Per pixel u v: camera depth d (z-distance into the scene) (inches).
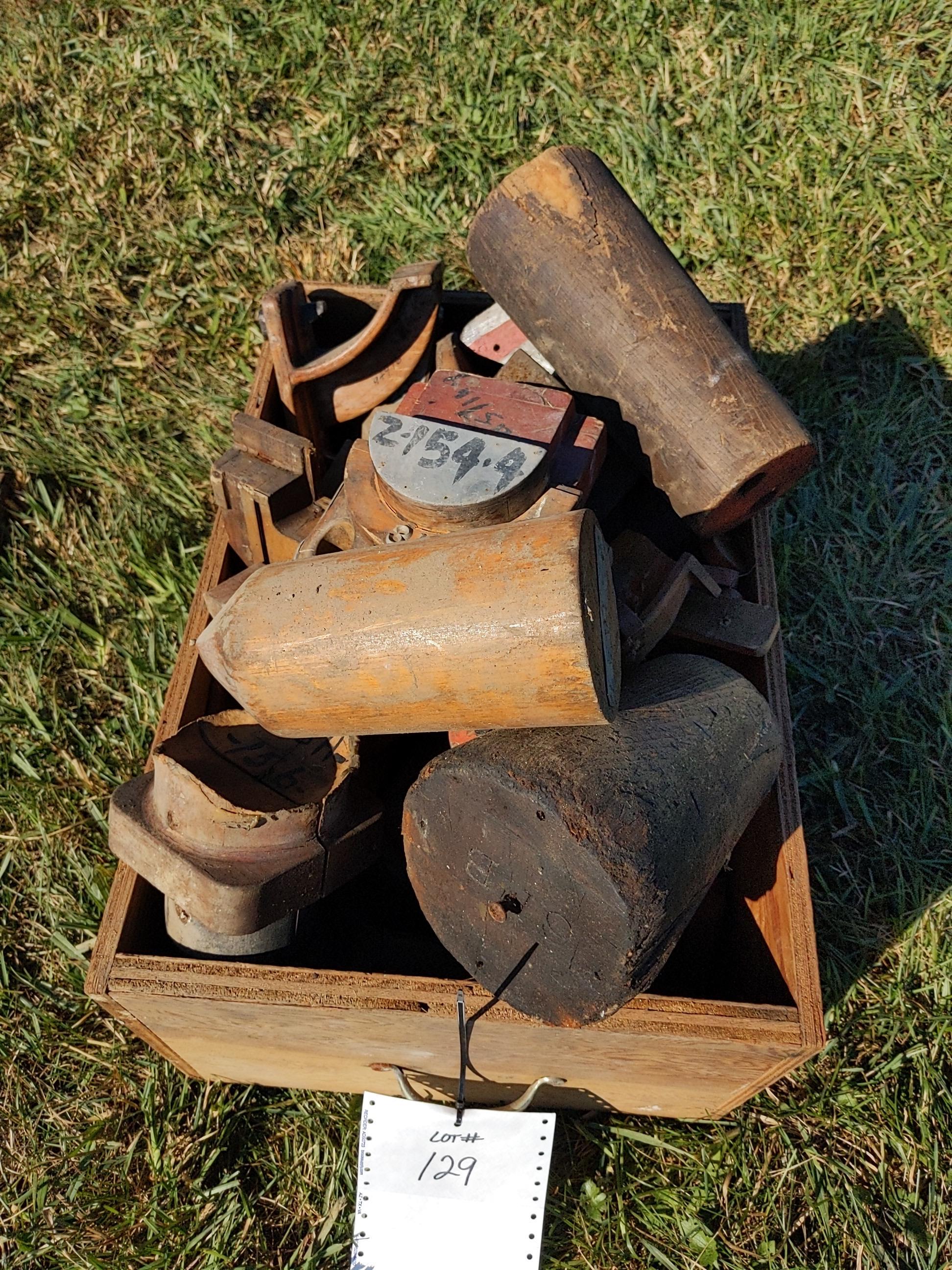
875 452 45.5
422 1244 30.5
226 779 27.5
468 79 54.0
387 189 51.9
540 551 23.0
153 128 53.2
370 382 35.7
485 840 24.5
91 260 50.3
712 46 54.0
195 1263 32.5
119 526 44.7
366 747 28.9
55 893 37.9
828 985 36.0
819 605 42.6
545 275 32.0
